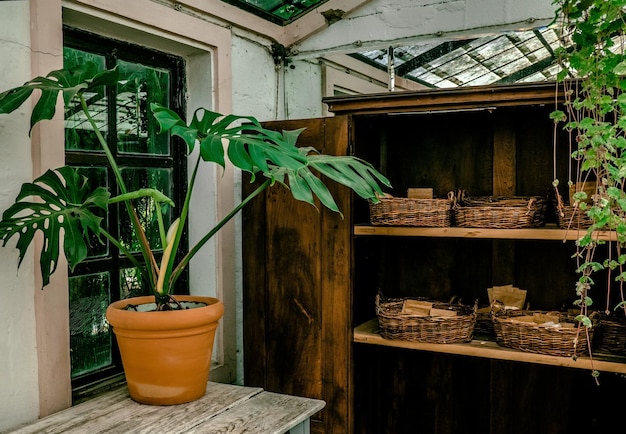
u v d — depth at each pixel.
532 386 2.22
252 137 1.48
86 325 1.91
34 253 1.59
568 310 2.04
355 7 2.53
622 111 1.60
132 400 1.59
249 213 2.28
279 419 1.47
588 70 1.62
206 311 1.54
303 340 2.20
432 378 2.38
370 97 2.03
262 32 2.49
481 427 2.31
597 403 2.13
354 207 2.16
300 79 2.64
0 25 1.50
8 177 1.53
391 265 2.43
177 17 2.03
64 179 1.66
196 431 1.39
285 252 2.22
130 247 2.06
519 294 2.11
